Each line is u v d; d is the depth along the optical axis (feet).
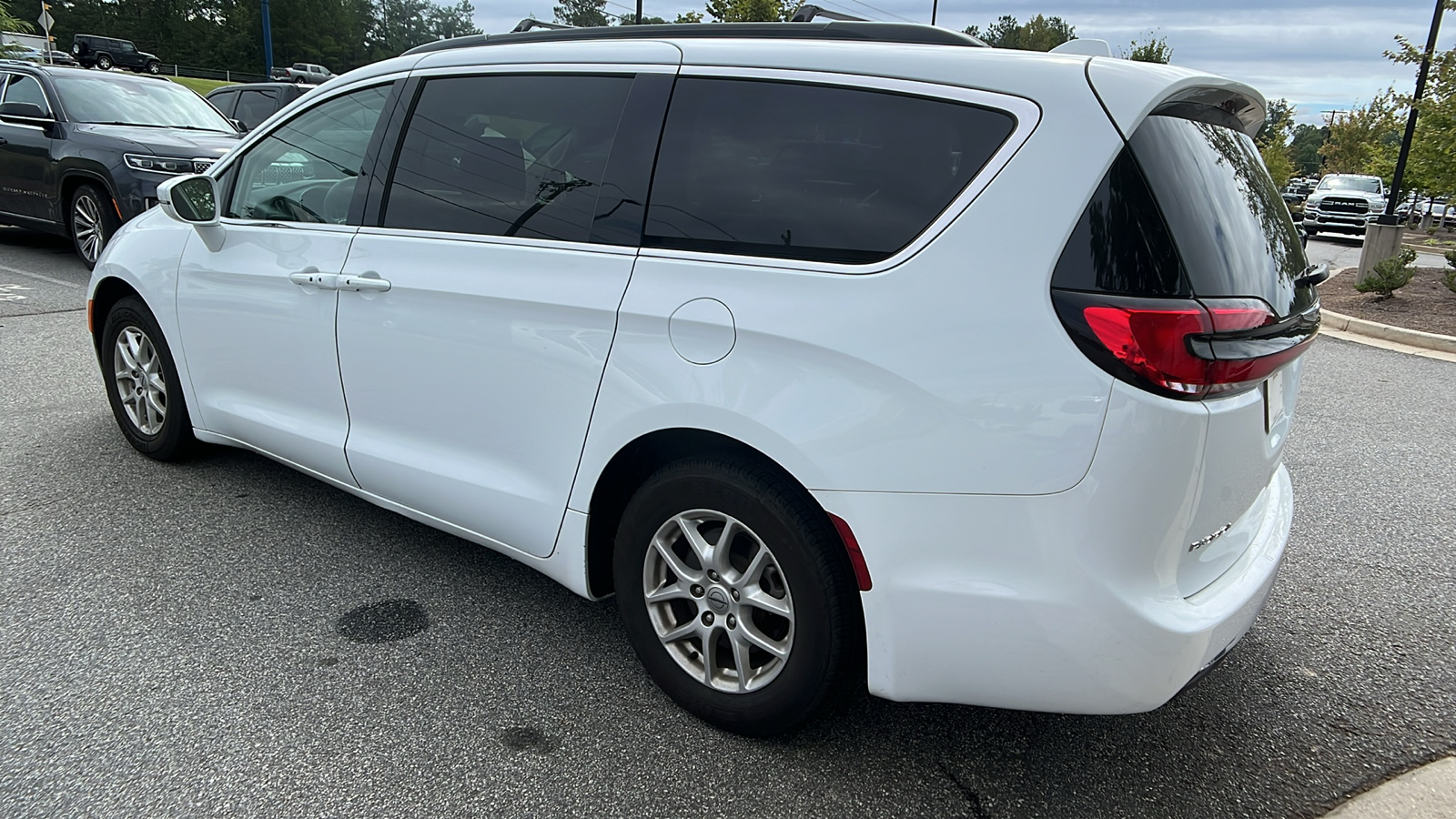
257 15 271.49
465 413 9.11
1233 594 6.78
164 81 32.42
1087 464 5.94
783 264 7.04
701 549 7.72
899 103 6.87
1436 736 8.37
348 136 10.43
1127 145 6.12
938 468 6.33
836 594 7.03
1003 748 8.02
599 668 9.01
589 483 8.18
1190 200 6.30
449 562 11.07
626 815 7.06
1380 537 12.80
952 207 6.46
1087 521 6.01
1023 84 6.46
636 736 7.99
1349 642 9.99
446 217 9.30
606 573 8.86
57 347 19.80
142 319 12.91
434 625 9.68
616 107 8.30
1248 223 6.91
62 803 6.93
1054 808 7.32
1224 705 8.77
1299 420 18.86
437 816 6.97
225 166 11.78
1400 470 15.70
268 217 11.15
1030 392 6.04
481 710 8.29
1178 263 6.02
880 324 6.49
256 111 44.39
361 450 10.19
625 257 7.86
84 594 9.96
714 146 7.65
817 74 7.28
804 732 8.14
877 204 6.79
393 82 10.16
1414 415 19.39
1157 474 5.92
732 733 8.03
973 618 6.46
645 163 7.98
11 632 9.16
